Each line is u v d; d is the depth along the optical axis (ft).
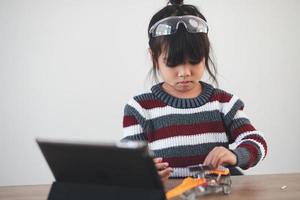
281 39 6.42
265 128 6.50
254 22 6.33
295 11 6.41
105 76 6.06
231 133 3.86
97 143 2.01
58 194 2.29
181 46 3.43
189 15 3.57
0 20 5.82
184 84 3.62
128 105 3.97
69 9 5.92
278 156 6.55
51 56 5.94
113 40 6.04
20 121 5.96
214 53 6.03
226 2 6.24
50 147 2.17
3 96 5.91
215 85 4.49
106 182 2.20
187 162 3.75
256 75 6.41
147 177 2.06
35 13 5.88
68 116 6.04
